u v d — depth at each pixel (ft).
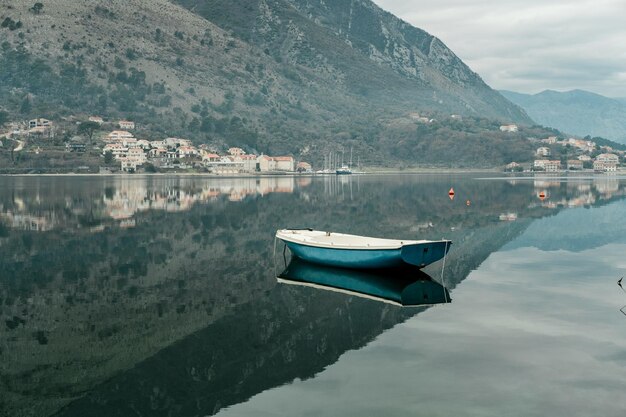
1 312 110.83
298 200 374.02
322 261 150.51
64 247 181.78
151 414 69.62
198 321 105.09
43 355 88.79
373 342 91.66
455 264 154.61
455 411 67.15
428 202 357.82
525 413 66.39
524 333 94.27
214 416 68.54
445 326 98.89
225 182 645.10
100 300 119.65
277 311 111.04
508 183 618.03
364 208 318.04
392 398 70.90
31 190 453.99
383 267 139.54
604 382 74.33
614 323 99.55
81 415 70.38
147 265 155.02
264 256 168.35
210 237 204.64
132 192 438.81
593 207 317.83
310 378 78.07
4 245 184.85
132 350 90.68
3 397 75.00
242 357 86.89
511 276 138.82
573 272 143.02
